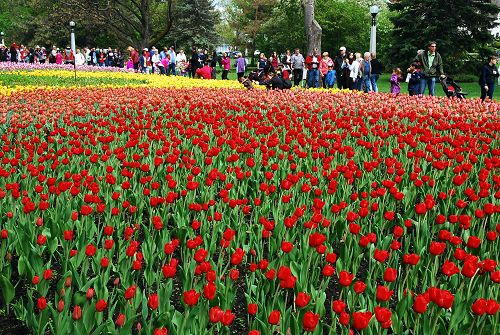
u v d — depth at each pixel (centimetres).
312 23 2681
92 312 324
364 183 655
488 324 340
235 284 466
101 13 4547
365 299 398
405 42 3825
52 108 1173
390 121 1029
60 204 537
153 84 2091
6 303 391
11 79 2039
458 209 563
